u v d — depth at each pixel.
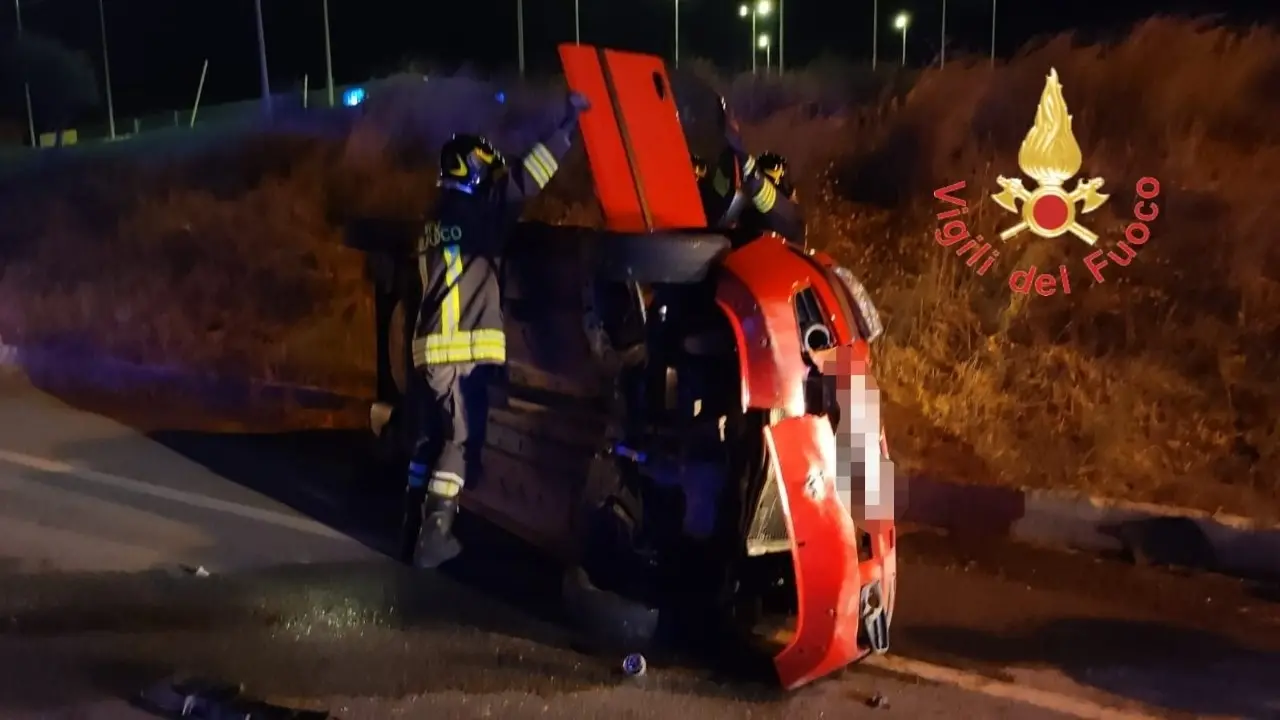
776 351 3.95
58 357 10.13
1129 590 4.97
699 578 4.45
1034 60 10.95
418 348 5.08
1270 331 7.32
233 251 12.91
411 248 6.01
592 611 4.53
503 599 4.91
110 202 16.31
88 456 7.16
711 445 4.29
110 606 4.80
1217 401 6.84
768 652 4.27
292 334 10.45
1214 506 5.68
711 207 5.39
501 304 5.27
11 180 18.94
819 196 10.42
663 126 5.01
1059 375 7.37
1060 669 4.22
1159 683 4.11
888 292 8.64
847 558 3.93
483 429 5.47
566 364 4.99
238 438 7.64
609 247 4.20
